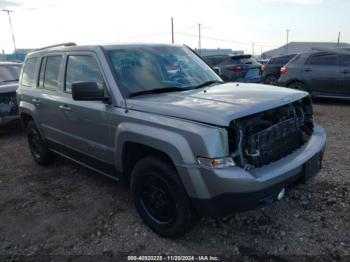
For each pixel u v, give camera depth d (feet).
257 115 8.89
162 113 9.31
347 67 28.86
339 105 30.58
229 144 8.27
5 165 18.29
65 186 14.69
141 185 10.46
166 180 9.46
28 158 19.38
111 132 11.07
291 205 11.49
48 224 11.52
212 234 10.21
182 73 12.56
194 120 8.54
